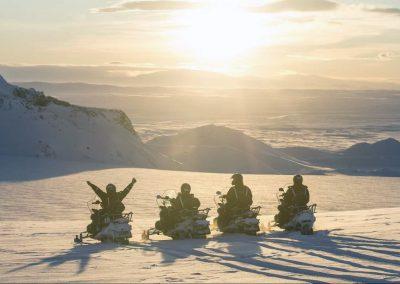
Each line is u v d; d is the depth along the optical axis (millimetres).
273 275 12094
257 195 46406
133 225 24609
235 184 19656
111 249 16609
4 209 37719
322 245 15898
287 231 19438
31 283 11609
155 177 60344
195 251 15656
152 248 16594
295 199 19562
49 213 36281
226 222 19578
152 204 40438
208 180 58156
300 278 11680
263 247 15992
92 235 18875
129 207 38938
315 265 12992
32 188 48875
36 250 16547
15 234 20891
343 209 40594
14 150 84625
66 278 12133
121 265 13766
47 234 20875
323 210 39750
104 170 67000
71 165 71438
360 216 23641
